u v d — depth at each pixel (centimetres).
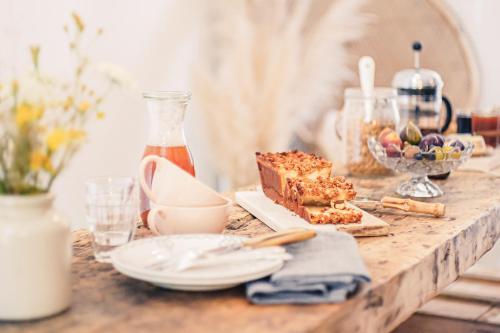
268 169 178
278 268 110
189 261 108
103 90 312
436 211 165
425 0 356
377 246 140
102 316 101
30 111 94
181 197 139
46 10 284
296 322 98
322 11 365
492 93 364
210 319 99
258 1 369
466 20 362
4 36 267
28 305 98
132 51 331
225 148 376
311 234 121
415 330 189
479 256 169
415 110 234
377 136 225
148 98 150
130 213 128
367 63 226
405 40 360
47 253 99
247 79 372
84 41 304
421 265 131
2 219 99
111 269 123
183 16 356
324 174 171
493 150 270
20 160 98
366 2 361
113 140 325
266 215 159
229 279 105
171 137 150
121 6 323
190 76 365
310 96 370
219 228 139
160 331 95
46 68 285
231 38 371
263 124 374
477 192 200
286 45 369
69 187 307
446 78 361
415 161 188
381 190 203
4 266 98
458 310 258
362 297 109
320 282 106
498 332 191
